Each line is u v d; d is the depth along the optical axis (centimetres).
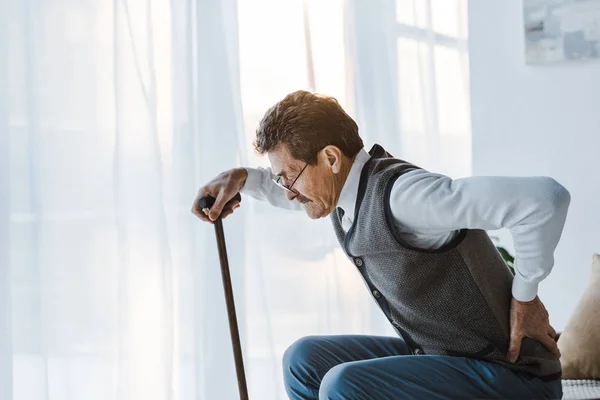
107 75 249
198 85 273
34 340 233
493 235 332
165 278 259
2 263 226
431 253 171
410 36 343
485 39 336
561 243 324
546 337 181
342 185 178
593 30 312
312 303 312
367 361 179
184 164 268
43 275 236
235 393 283
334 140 176
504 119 334
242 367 183
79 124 243
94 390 247
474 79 340
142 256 257
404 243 170
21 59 230
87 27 244
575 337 245
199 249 275
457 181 165
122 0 250
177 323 271
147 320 257
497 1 333
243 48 292
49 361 237
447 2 357
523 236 164
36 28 234
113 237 250
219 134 278
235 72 282
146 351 257
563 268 324
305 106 178
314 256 313
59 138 239
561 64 320
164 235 259
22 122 231
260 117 296
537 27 322
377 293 185
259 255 292
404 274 173
